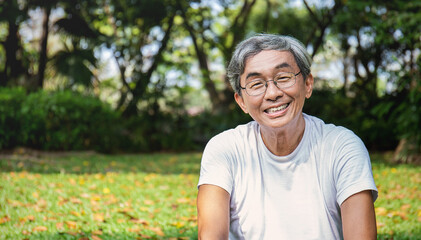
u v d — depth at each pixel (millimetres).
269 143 1750
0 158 8578
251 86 1704
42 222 3916
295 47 1702
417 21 8078
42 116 10555
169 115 14633
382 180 6477
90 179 6461
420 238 3520
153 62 14844
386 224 3984
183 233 3691
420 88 8109
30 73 13898
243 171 1768
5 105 10172
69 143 11344
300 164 1719
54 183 5801
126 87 14883
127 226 3906
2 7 12148
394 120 9922
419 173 7055
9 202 4633
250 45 1716
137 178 6887
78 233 3605
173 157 11367
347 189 1623
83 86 12883
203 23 14891
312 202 1700
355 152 1669
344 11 11984
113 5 13695
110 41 13109
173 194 5590
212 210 1692
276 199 1724
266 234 1727
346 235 1603
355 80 14578
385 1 9156
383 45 12422
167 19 14648
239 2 17125
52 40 17406
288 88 1676
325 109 13102
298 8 16797
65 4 12523
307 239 1693
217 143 1823
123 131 13102
